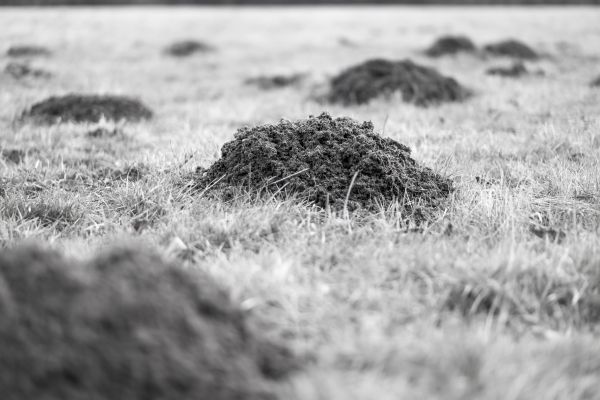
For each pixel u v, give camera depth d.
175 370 2.30
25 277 2.47
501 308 3.19
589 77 11.88
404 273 3.44
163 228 4.21
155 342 2.36
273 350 2.67
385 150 5.03
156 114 9.25
